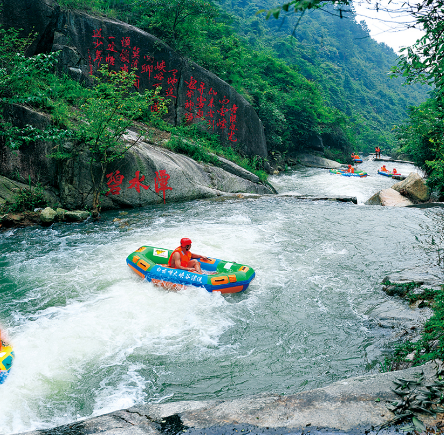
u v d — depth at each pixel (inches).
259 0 3779.5
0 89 419.8
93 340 206.8
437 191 624.1
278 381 177.9
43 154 443.8
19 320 225.8
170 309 240.8
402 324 218.5
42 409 157.4
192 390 171.6
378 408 111.9
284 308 246.7
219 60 907.4
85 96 542.9
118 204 489.4
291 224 425.7
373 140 2847.0
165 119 715.4
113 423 117.3
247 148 855.7
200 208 499.2
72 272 294.0
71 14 621.3
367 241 369.4
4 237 376.8
